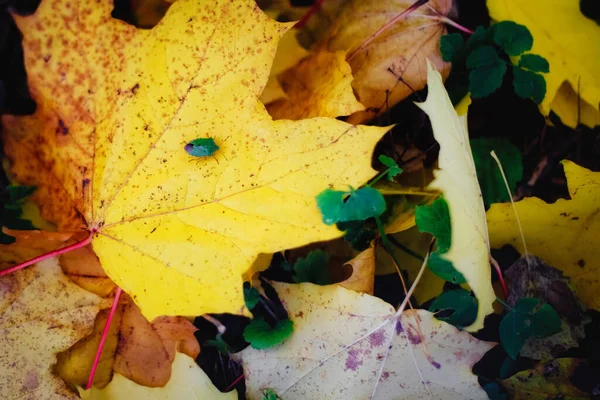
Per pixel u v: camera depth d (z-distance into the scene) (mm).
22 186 393
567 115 430
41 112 373
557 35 421
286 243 363
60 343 378
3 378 371
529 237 410
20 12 422
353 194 365
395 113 436
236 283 363
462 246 356
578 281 409
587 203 404
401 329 377
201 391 377
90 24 365
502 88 444
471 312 394
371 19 427
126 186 375
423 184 427
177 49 370
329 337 380
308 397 381
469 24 441
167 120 374
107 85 371
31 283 378
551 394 400
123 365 390
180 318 395
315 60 422
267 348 381
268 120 371
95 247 375
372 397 380
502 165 430
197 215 370
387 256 409
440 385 380
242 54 370
